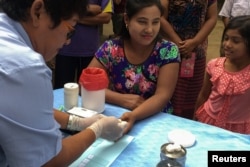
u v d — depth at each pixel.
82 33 2.37
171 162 0.98
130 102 1.51
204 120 1.83
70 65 2.47
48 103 0.83
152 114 1.45
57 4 0.82
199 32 2.26
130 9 1.56
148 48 1.64
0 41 0.80
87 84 1.38
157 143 1.22
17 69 0.77
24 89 0.77
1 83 0.75
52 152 0.87
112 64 1.69
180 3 2.17
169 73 1.60
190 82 2.33
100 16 2.37
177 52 1.63
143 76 1.65
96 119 1.26
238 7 2.63
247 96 1.71
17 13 0.84
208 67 1.87
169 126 1.35
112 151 1.16
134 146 1.19
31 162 0.81
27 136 0.79
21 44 0.83
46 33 0.87
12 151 0.78
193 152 1.16
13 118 0.76
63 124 1.24
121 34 1.69
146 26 1.55
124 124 1.24
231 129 1.77
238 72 1.73
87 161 1.09
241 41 1.66
